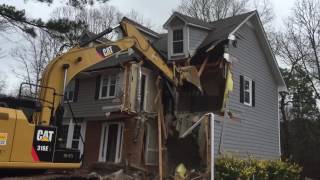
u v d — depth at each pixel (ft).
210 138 55.83
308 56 115.75
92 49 45.73
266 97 81.41
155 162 69.56
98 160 75.97
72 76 42.52
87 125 80.89
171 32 73.31
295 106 127.24
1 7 55.83
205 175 55.21
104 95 78.28
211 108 66.49
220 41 65.92
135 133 68.69
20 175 36.78
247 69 76.13
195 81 62.13
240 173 56.18
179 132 64.18
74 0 62.54
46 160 36.42
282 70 124.36
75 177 38.86
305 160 114.83
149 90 71.92
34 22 58.34
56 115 39.83
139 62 62.08
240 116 71.20
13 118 34.88
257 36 80.89
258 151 75.36
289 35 120.88
